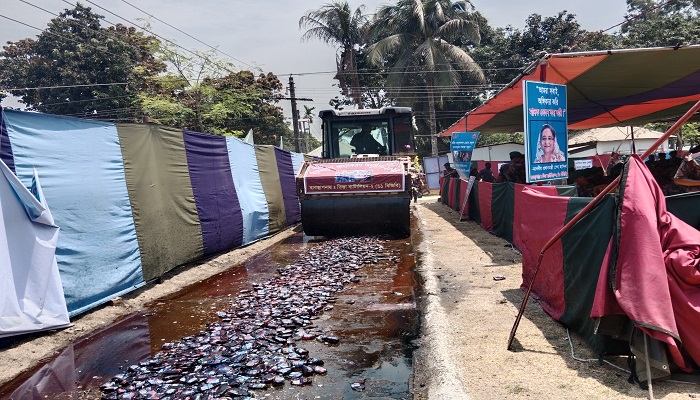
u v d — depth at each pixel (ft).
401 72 106.01
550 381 11.99
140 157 25.36
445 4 107.24
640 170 12.29
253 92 103.19
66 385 13.85
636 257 11.44
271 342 16.07
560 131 25.71
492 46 130.72
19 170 18.02
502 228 34.58
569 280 15.55
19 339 16.87
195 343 16.29
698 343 11.15
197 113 88.28
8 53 103.65
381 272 26.81
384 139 45.24
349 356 15.17
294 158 56.39
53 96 95.20
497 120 54.03
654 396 10.82
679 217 13.23
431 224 46.24
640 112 52.21
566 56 25.02
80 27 101.45
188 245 29.32
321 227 37.91
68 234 19.85
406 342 16.25
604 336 12.75
